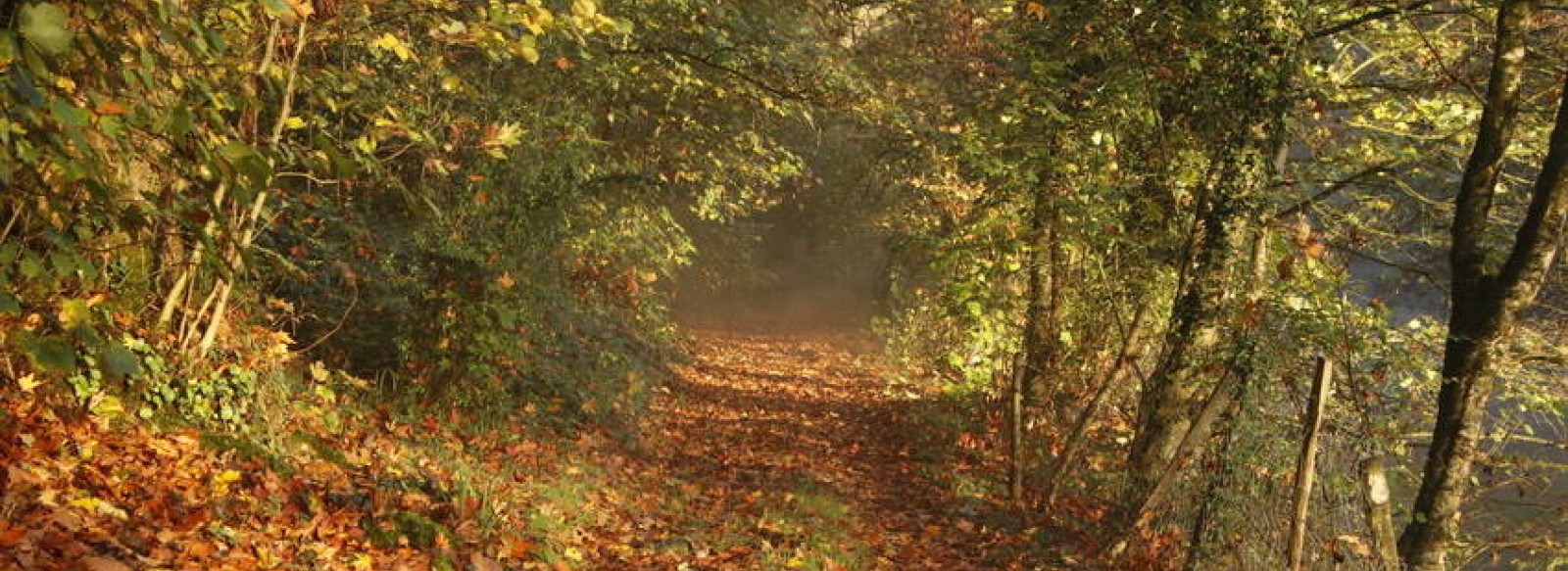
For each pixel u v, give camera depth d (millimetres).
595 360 14352
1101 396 11023
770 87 13195
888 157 19344
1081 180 11250
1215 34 9953
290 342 7238
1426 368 11016
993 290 13609
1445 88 11352
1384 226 13148
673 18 13289
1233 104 10227
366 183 10703
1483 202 9719
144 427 5805
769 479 11836
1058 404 13531
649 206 17031
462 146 9719
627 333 19141
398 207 12562
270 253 6859
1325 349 10375
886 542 9617
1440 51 12148
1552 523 11320
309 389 7965
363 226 11508
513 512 7418
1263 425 8172
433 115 9531
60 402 5383
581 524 8023
